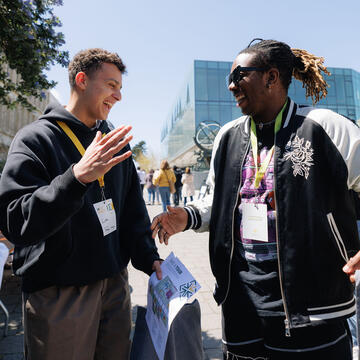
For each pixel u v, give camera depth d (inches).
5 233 45.6
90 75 55.2
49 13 154.0
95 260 54.7
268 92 53.2
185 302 50.3
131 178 68.0
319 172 49.9
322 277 48.7
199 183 1289.4
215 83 1706.4
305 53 58.3
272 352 50.9
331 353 48.7
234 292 55.6
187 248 241.6
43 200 41.7
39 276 51.4
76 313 52.8
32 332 51.8
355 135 50.1
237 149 57.9
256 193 54.0
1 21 139.3
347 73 1775.3
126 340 60.6
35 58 152.2
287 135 52.5
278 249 49.9
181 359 52.1
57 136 54.9
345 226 50.8
